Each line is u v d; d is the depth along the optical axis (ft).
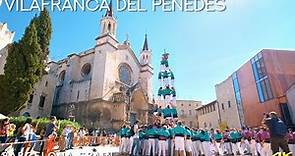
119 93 145.89
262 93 96.99
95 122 135.74
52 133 38.01
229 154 51.88
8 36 129.29
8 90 71.10
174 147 40.63
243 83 113.29
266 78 93.86
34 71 76.48
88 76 161.89
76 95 154.40
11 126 41.22
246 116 109.40
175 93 54.19
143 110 162.30
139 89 164.86
